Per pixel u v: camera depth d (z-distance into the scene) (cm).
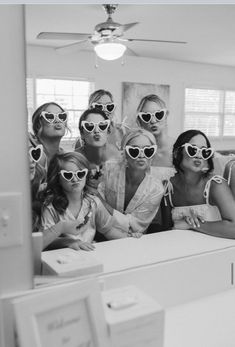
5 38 81
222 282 132
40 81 103
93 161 116
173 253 127
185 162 129
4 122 82
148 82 119
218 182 134
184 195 131
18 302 75
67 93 108
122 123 119
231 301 124
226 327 108
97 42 109
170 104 123
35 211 106
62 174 110
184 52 120
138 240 126
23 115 85
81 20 105
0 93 81
